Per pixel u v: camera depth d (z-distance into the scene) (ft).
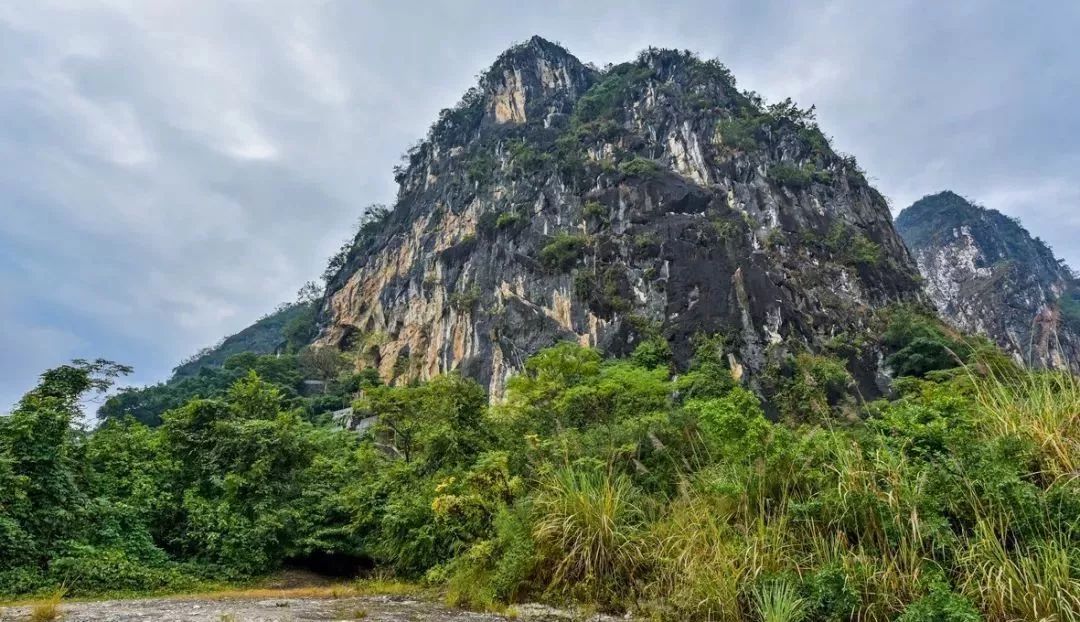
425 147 370.94
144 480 53.31
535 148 291.79
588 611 30.25
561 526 33.53
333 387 258.98
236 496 55.77
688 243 208.33
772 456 32.12
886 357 179.01
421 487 53.11
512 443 59.21
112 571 40.32
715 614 26.96
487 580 34.73
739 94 297.12
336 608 32.83
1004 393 30.60
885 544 26.21
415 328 267.59
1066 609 20.49
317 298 389.80
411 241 313.53
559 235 235.81
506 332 219.61
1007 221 499.92
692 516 31.91
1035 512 23.73
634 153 262.47
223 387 245.45
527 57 367.04
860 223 247.50
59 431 43.73
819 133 279.08
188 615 28.48
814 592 24.89
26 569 36.81
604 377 77.15
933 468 27.71
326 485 63.26
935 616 21.54
